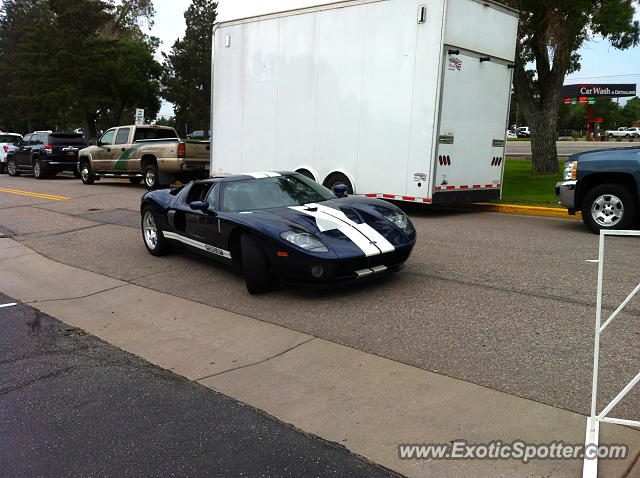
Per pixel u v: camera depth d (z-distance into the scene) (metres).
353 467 2.73
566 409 3.13
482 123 10.82
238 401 3.54
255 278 5.57
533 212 11.23
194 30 72.00
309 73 11.44
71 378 4.04
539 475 2.58
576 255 6.97
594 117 89.88
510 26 10.99
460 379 3.58
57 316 5.65
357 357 4.05
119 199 14.85
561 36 13.84
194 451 2.96
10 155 24.34
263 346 4.43
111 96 39.06
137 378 3.99
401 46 10.04
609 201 8.47
